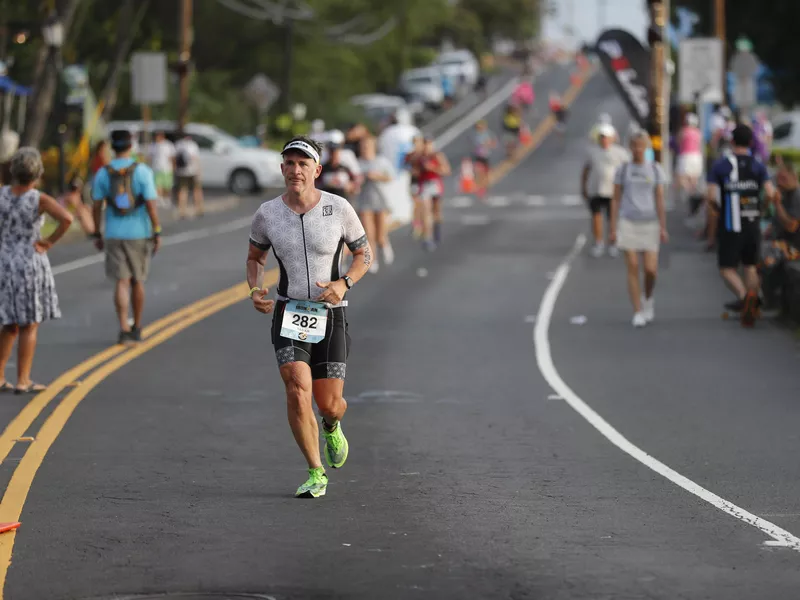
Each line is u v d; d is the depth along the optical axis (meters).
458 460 29.55
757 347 46.06
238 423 33.53
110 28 147.75
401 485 27.16
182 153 112.38
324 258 25.56
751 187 50.25
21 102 122.62
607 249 78.62
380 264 74.00
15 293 36.62
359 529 23.69
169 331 49.56
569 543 22.77
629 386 39.09
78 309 55.53
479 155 140.75
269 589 20.20
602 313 54.91
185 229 100.19
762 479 27.72
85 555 22.02
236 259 76.88
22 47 117.25
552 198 135.00
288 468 28.69
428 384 39.41
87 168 116.56
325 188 68.12
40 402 36.09
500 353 45.16
